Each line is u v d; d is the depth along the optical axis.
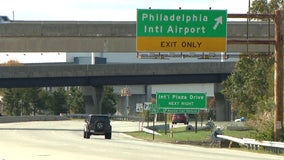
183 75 109.31
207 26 37.50
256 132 42.19
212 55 38.00
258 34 55.72
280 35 36.94
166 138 51.69
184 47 37.50
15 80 106.12
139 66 108.06
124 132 67.44
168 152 31.17
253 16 37.41
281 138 36.53
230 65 106.44
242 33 55.69
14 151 30.20
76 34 55.72
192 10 37.50
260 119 42.41
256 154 31.50
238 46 55.22
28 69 104.50
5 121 96.88
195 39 37.50
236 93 65.06
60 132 61.66
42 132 60.62
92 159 25.17
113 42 56.44
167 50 37.50
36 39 56.16
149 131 63.88
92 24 55.91
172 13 37.53
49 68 105.69
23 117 103.69
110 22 56.06
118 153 29.42
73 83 110.12
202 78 109.94
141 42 37.56
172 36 37.50
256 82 61.81
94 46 56.44
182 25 37.50
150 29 37.56
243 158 27.33
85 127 49.75
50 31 55.72
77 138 48.50
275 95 37.00
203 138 50.09
